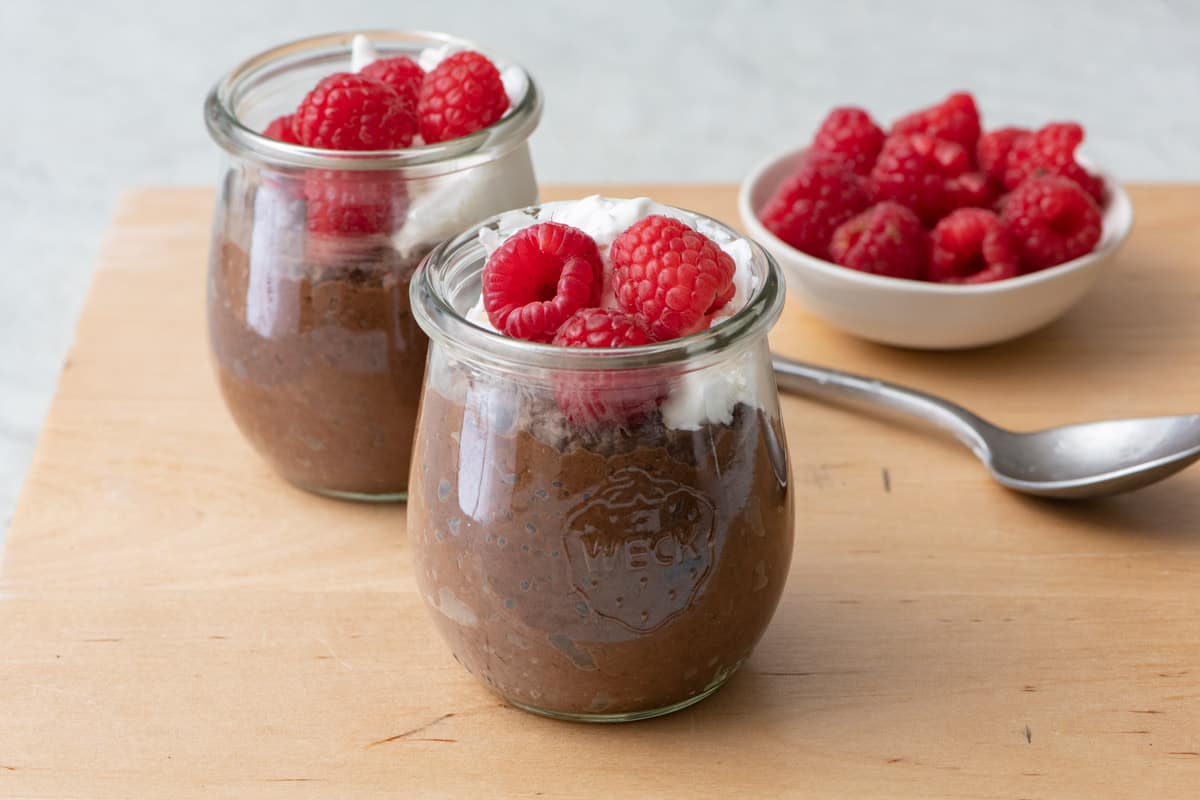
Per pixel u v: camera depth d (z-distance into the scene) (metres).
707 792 0.52
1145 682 0.55
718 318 0.51
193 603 0.57
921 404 0.63
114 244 0.72
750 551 0.52
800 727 0.54
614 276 0.52
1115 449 0.60
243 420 0.60
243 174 0.58
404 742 0.53
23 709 0.54
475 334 0.50
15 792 0.52
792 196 0.67
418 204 0.57
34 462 0.62
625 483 0.50
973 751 0.53
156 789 0.52
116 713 0.54
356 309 0.57
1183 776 0.52
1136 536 0.59
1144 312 0.68
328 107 0.56
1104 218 0.69
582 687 0.52
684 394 0.50
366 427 0.58
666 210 0.54
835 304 0.66
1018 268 0.67
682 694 0.53
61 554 0.59
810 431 0.64
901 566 0.58
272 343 0.58
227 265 0.58
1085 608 0.57
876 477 0.62
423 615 0.57
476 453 0.51
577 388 0.50
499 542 0.51
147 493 0.61
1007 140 0.71
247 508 0.61
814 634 0.56
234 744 0.53
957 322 0.65
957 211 0.67
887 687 0.55
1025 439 0.61
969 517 0.60
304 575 0.58
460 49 0.61
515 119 0.58
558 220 0.53
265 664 0.55
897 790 0.52
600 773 0.53
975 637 0.56
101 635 0.56
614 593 0.51
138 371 0.66
